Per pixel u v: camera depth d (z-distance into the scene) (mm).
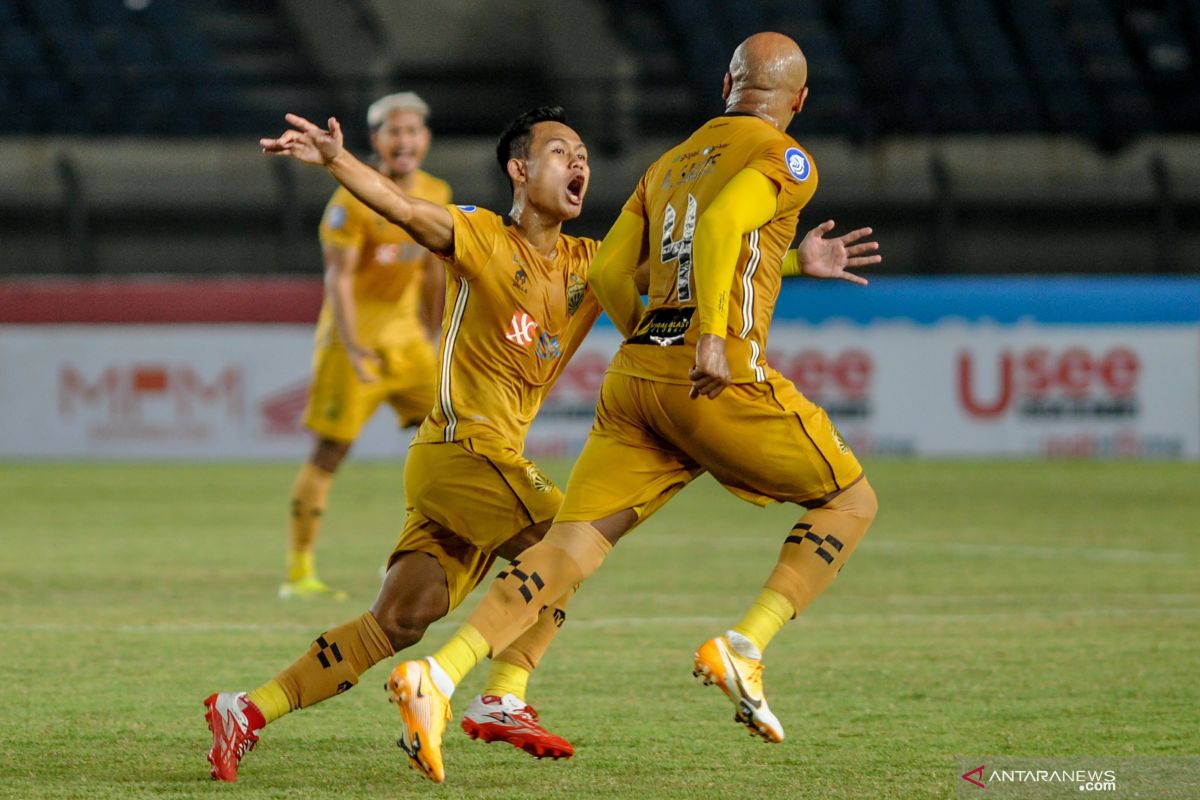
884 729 17469
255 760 15820
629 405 15031
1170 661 21906
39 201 76062
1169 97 90000
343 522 43312
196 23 91625
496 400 15789
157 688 19703
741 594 29234
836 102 86250
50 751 16141
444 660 13992
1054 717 18109
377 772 15297
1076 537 39250
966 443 62906
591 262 16016
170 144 77375
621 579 31500
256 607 27250
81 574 31875
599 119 83000
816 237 16812
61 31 87688
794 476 14883
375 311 28828
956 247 80500
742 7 93375
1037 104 87688
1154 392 62938
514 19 94125
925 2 94250
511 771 15398
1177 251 81000
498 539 15594
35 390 62281
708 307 13977
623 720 17938
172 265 77000
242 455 62500
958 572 32469
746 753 16219
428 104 90375
